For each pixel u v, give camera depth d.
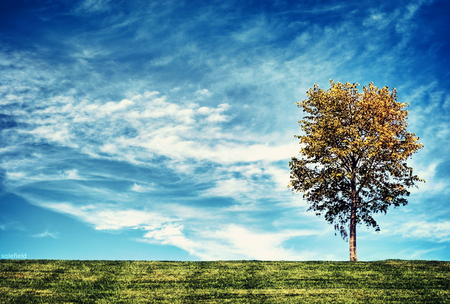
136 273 20.61
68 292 17.23
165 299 16.53
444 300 16.44
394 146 27.75
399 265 23.39
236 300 16.47
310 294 17.38
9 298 16.09
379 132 27.45
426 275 20.77
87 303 15.87
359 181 28.78
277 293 17.55
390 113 28.00
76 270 20.78
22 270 20.31
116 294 17.12
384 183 28.83
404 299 16.59
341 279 20.06
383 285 18.95
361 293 17.52
